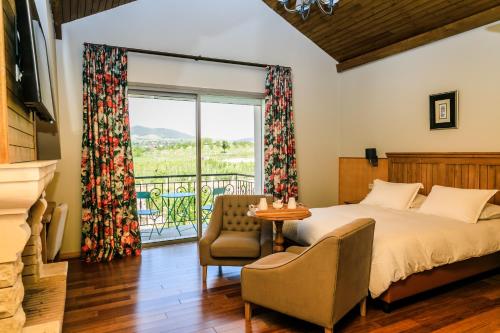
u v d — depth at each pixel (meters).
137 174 4.94
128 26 4.21
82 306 2.73
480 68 3.72
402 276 2.55
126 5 4.19
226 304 2.78
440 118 4.12
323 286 2.08
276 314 2.60
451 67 4.01
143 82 4.32
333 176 5.77
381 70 4.97
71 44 3.92
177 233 5.33
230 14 4.84
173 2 4.46
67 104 3.92
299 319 2.44
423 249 2.70
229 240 3.23
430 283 2.79
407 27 4.31
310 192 5.60
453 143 4.02
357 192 5.44
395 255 2.56
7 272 1.39
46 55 2.35
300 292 2.18
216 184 5.41
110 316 2.56
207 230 3.44
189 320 2.51
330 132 5.73
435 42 4.19
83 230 3.89
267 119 5.02
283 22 5.25
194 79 4.63
